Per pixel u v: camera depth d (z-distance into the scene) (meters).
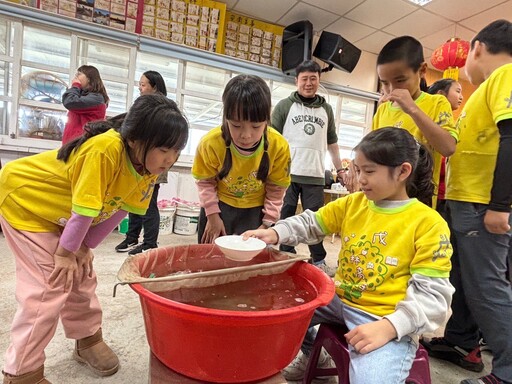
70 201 0.90
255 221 1.35
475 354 1.24
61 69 2.97
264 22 3.75
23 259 0.89
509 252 1.13
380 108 1.42
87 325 1.05
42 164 0.90
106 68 3.15
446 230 0.85
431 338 1.40
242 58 3.66
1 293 1.48
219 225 1.27
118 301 1.53
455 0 3.17
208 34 3.42
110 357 1.06
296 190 2.17
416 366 0.84
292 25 3.66
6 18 2.74
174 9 3.27
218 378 0.62
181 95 3.48
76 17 2.93
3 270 1.76
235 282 0.80
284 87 4.01
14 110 2.82
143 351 1.17
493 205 1.00
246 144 1.03
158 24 3.22
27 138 2.89
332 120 2.28
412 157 0.89
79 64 3.03
